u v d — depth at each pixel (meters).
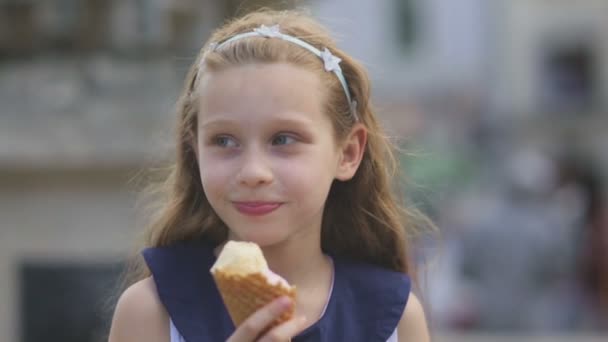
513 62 32.84
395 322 2.59
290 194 2.39
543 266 7.55
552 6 33.00
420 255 3.20
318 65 2.48
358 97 2.64
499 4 32.94
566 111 32.59
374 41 32.75
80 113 4.59
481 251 7.60
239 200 2.38
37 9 4.67
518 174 7.66
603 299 10.28
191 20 4.93
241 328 2.19
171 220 2.73
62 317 4.73
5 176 4.64
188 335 2.48
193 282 2.55
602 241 10.58
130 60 4.68
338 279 2.61
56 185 4.66
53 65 4.64
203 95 2.44
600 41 33.00
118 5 4.71
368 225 2.83
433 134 29.66
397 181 2.99
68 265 4.70
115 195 4.66
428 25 32.78
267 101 2.38
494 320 7.53
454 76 32.66
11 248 4.66
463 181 23.61
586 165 32.25
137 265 2.92
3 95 4.58
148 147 4.56
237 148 2.40
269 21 2.57
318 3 4.85
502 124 31.84
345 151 2.62
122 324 2.54
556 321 7.61
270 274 2.22
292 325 2.23
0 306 4.68
